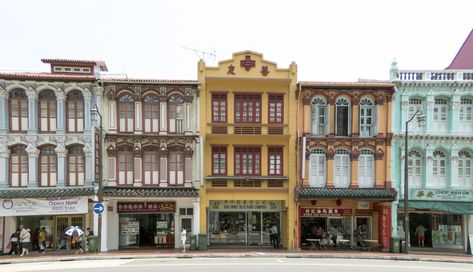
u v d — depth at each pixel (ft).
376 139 91.50
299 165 91.45
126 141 89.71
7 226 87.56
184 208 93.91
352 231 94.12
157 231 94.12
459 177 92.02
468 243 88.33
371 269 62.90
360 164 92.84
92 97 89.20
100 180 81.35
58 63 92.68
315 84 90.74
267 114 92.22
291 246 90.07
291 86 91.76
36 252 86.02
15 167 87.61
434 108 93.20
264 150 92.38
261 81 91.35
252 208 94.07
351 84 90.99
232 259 75.61
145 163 91.15
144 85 90.27
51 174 88.53
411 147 92.38
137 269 61.11
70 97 89.51
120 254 80.53
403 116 91.97
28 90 86.84
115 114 89.76
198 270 59.82
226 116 91.76
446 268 65.77
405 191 83.46
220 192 90.94
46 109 88.79
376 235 93.35
